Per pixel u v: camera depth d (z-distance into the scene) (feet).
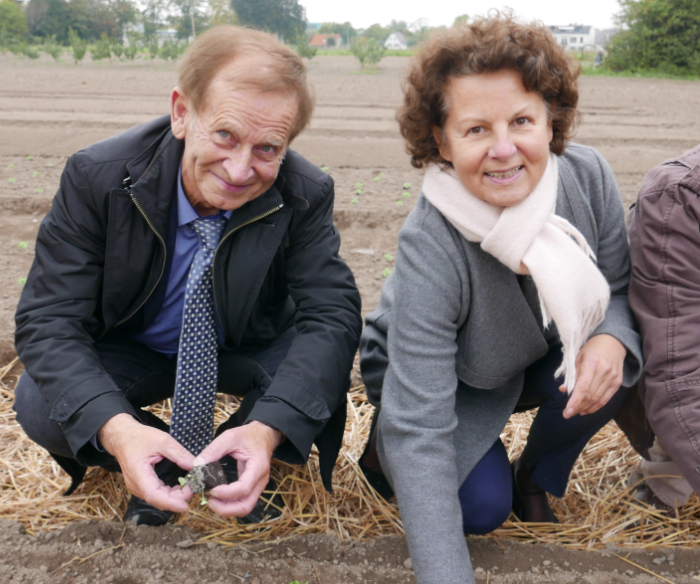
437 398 5.96
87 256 6.57
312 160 25.91
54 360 6.26
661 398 6.32
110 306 6.82
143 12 253.65
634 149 29.40
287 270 7.29
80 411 6.09
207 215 6.73
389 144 29.35
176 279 6.97
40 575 6.45
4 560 6.63
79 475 7.47
